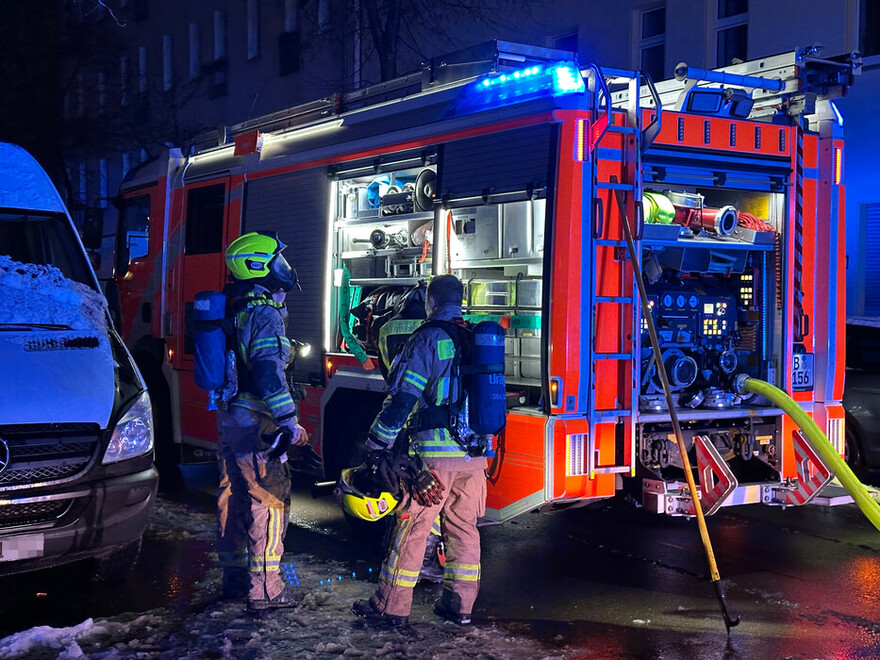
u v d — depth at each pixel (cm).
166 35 2828
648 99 666
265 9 2388
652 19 1502
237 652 450
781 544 664
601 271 548
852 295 1310
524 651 457
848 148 1291
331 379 689
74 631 471
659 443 588
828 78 635
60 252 623
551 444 532
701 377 622
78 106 3080
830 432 637
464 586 487
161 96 2798
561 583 571
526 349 570
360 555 622
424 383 466
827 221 638
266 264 499
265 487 497
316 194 715
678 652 461
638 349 557
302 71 2252
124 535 511
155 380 891
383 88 696
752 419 623
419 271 654
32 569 484
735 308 642
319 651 452
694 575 589
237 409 496
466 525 488
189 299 849
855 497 552
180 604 525
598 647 466
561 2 1595
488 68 613
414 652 452
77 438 493
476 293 608
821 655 458
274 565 502
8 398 484
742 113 609
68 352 532
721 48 1405
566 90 552
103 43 2905
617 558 626
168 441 882
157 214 902
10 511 471
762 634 486
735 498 598
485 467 487
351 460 678
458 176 597
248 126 818
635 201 553
